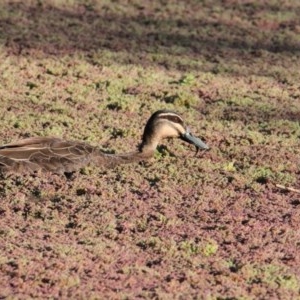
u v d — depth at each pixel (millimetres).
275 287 14023
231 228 16156
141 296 13445
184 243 15242
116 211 16609
